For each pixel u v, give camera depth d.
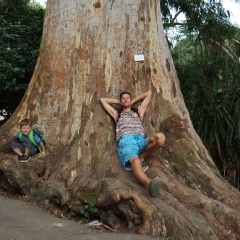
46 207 4.83
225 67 9.12
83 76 5.94
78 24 6.17
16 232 4.00
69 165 5.27
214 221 4.63
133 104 5.87
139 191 4.56
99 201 4.47
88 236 4.04
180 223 4.20
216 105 8.13
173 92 6.32
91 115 5.71
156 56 6.25
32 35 9.66
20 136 5.55
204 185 5.36
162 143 4.98
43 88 6.11
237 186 8.19
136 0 6.25
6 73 8.71
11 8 10.19
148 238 4.05
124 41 6.09
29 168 5.34
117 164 5.15
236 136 8.00
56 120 5.86
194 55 10.80
